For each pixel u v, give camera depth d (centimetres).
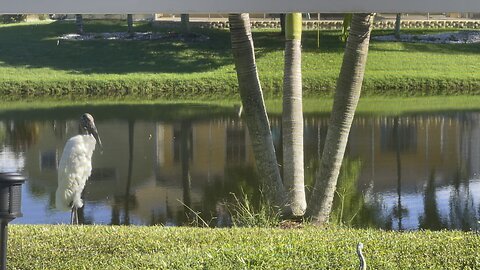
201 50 3903
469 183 1633
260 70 3625
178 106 2933
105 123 2512
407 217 1346
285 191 1153
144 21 4659
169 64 3734
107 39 4084
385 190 1555
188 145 2119
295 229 952
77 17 4262
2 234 596
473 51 3928
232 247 748
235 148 2064
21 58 3809
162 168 1817
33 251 770
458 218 1347
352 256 700
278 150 1998
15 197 585
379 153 1964
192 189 1603
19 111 2803
